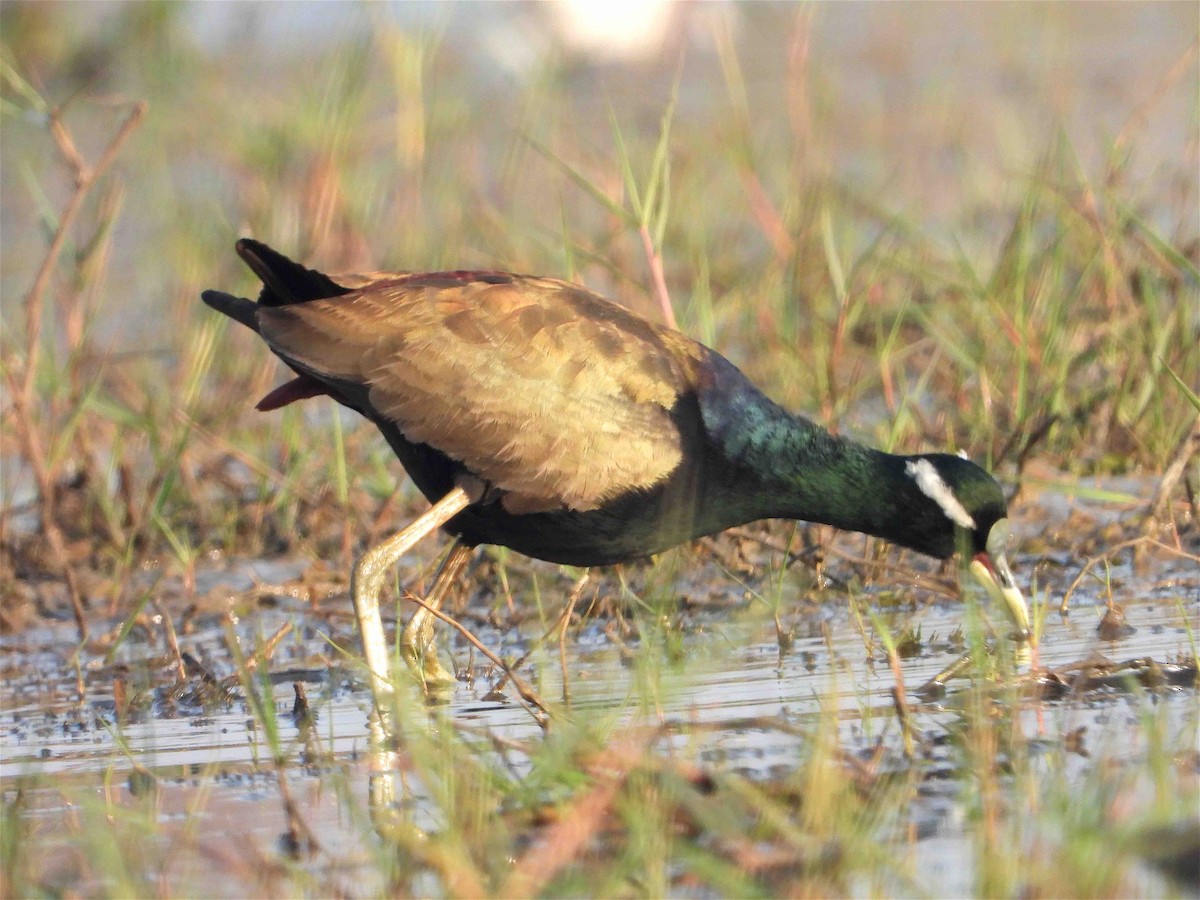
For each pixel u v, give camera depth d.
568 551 11.52
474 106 24.00
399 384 11.29
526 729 9.89
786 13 27.61
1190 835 7.40
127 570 14.01
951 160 24.08
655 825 7.76
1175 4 31.52
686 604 12.52
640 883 7.54
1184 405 14.80
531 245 19.41
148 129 24.50
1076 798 8.05
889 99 27.31
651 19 24.59
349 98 19.97
